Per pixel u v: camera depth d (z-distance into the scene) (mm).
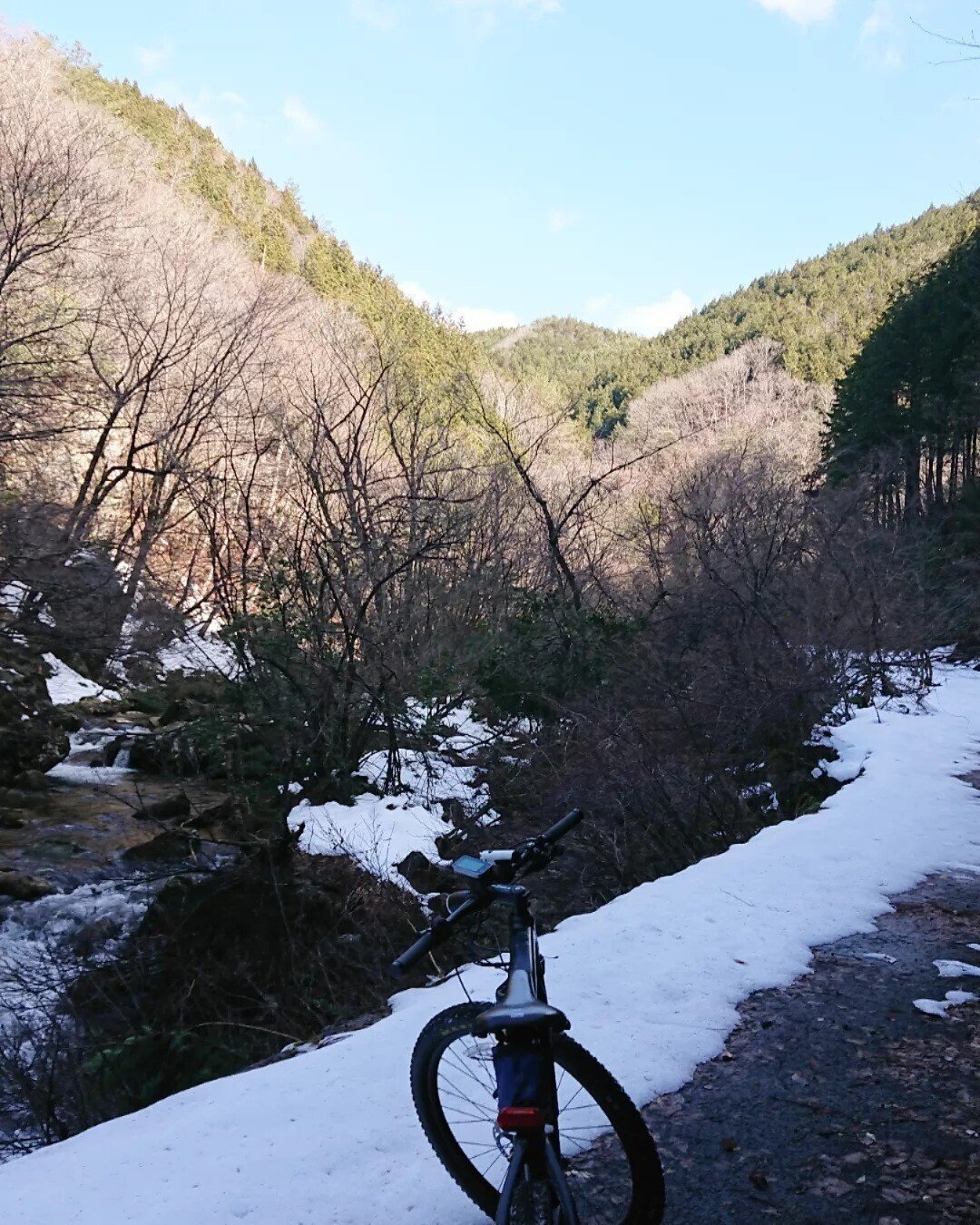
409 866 10320
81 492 22828
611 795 10992
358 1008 7824
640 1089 3816
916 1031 4387
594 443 33062
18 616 18359
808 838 7820
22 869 11656
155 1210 3012
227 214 56594
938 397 42938
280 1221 2953
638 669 14352
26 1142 6426
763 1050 4223
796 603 17281
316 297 33188
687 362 101875
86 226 21922
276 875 9148
